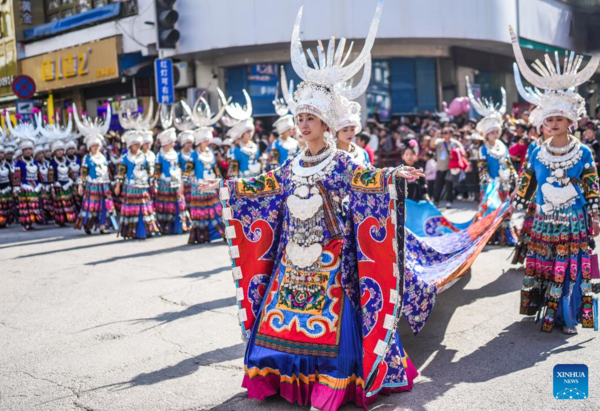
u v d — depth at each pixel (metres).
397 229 3.68
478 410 3.67
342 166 3.89
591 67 4.86
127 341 5.23
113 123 20.89
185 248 9.80
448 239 6.41
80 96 23.81
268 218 4.10
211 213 10.27
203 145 10.45
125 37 20.19
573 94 4.89
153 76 21.39
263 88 19.89
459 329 5.22
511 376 4.16
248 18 17.75
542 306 5.23
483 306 5.84
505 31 19.61
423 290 4.55
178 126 11.37
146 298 6.62
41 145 13.91
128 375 4.47
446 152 13.66
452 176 13.70
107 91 23.27
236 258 4.12
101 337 5.36
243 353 4.84
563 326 5.07
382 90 20.52
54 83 23.14
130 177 10.81
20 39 24.39
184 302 6.39
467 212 12.48
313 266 3.87
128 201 10.83
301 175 3.91
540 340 4.86
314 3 17.44
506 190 8.71
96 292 6.99
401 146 12.37
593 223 4.89
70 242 10.91
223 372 4.48
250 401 3.96
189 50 18.62
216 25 18.09
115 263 8.68
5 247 10.71
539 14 21.59
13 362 4.82
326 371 3.76
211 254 9.15
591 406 3.64
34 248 10.40
